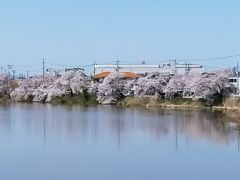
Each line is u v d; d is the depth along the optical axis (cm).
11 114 6962
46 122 5481
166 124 5119
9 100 12500
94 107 9031
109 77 10150
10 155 3016
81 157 2941
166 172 2445
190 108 8225
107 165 2661
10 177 2342
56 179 2300
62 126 4978
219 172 2422
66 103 10688
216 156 2925
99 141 3725
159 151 3169
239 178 2278
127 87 10081
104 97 10138
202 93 8350
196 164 2662
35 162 2761
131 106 9244
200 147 3331
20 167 2597
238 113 6619
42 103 11100
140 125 5025
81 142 3662
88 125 5078
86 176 2369
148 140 3778
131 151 3183
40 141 3728
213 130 4459
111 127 4850
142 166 2628
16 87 12988
